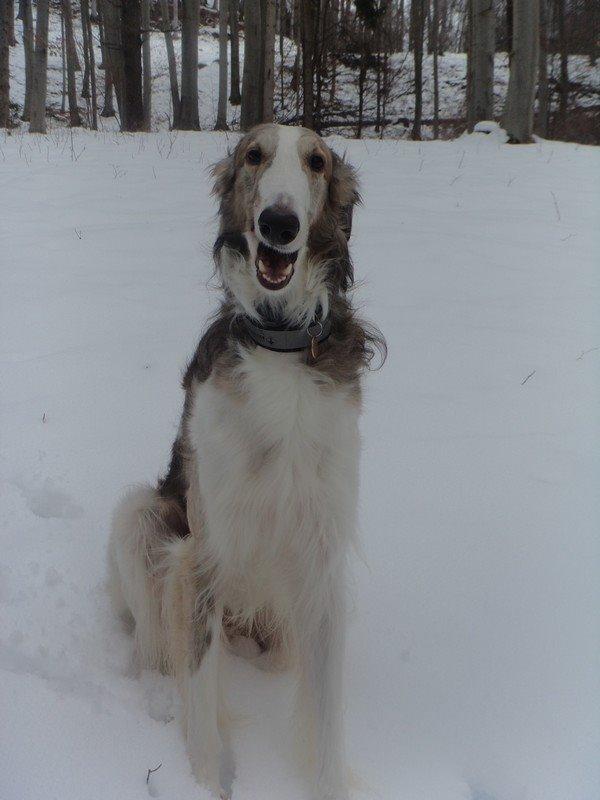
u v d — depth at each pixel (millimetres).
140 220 3672
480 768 1207
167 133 7633
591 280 3100
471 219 3936
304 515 1220
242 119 8812
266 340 1213
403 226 3744
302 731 1229
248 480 1207
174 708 1301
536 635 1412
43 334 2371
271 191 1188
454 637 1407
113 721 1231
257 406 1196
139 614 1370
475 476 1797
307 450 1198
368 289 2857
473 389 2164
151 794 1134
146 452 1835
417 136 11344
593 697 1308
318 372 1210
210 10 20844
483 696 1312
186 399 1382
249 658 1443
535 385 2201
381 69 13281
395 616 1443
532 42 6688
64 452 1825
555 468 1838
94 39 19219
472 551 1582
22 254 3062
